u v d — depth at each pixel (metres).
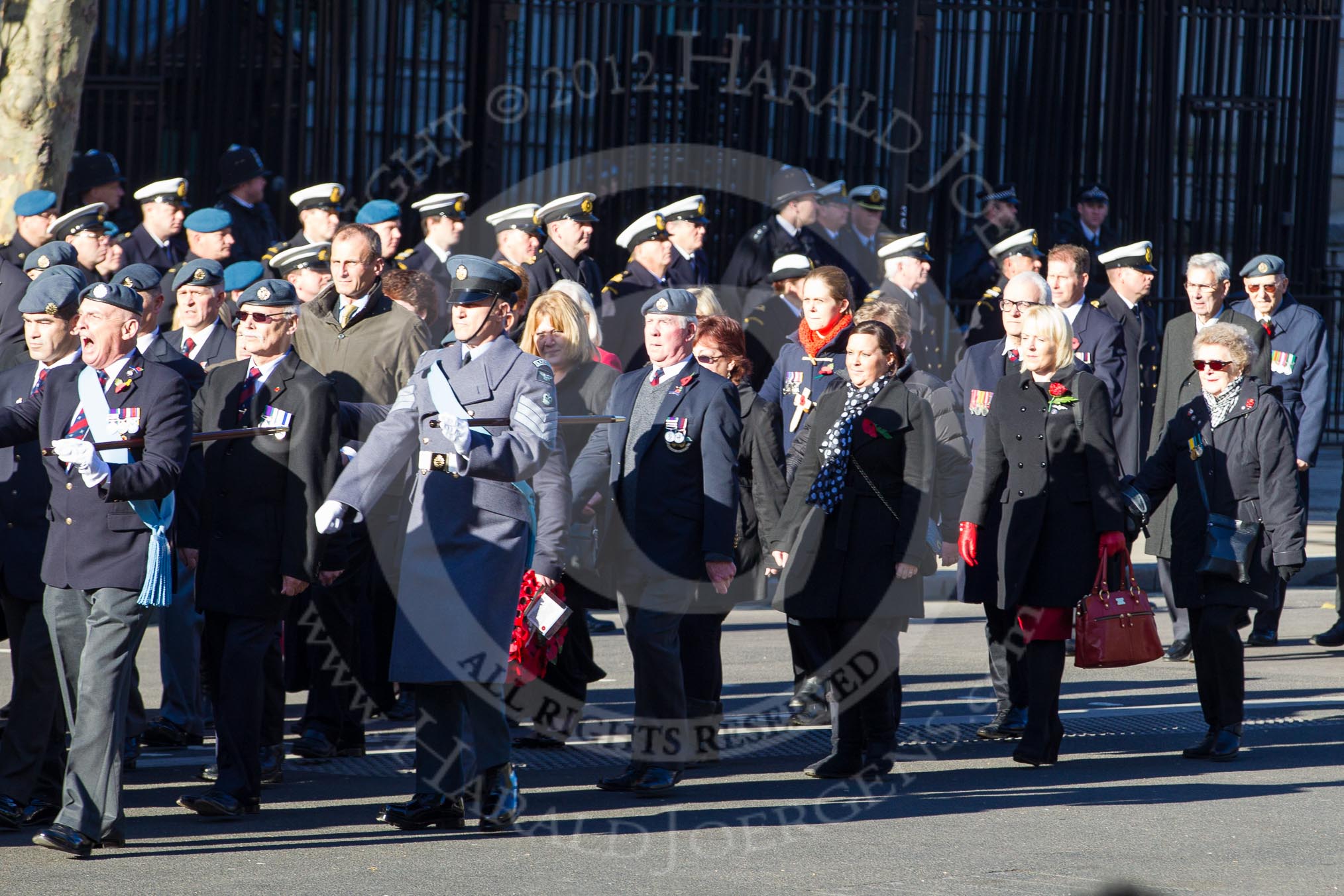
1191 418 25.45
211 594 20.69
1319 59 58.25
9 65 35.50
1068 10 52.81
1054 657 24.62
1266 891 18.27
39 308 19.80
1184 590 25.17
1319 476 56.16
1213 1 55.81
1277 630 35.62
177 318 27.50
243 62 47.31
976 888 18.23
